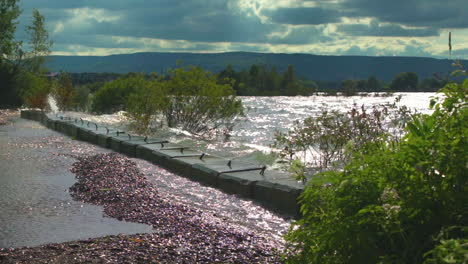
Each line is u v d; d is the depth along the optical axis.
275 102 65.75
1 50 31.22
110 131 13.55
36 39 32.62
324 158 8.64
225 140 13.96
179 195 6.80
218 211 5.94
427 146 2.19
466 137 2.18
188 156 9.09
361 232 2.17
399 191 2.24
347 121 9.34
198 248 4.14
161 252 4.02
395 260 2.05
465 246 1.70
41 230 4.85
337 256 2.31
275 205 6.23
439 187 2.16
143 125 15.41
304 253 2.50
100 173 8.05
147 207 5.76
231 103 16.36
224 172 7.45
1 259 3.86
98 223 5.11
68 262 3.76
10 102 31.61
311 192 2.54
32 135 14.77
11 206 5.91
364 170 2.34
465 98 2.34
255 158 10.11
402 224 2.18
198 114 16.44
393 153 2.34
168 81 16.59
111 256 3.90
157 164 9.49
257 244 4.32
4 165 9.05
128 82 26.73
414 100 60.53
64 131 15.69
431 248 2.08
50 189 6.95
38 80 32.75
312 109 40.06
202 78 16.50
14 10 31.61
